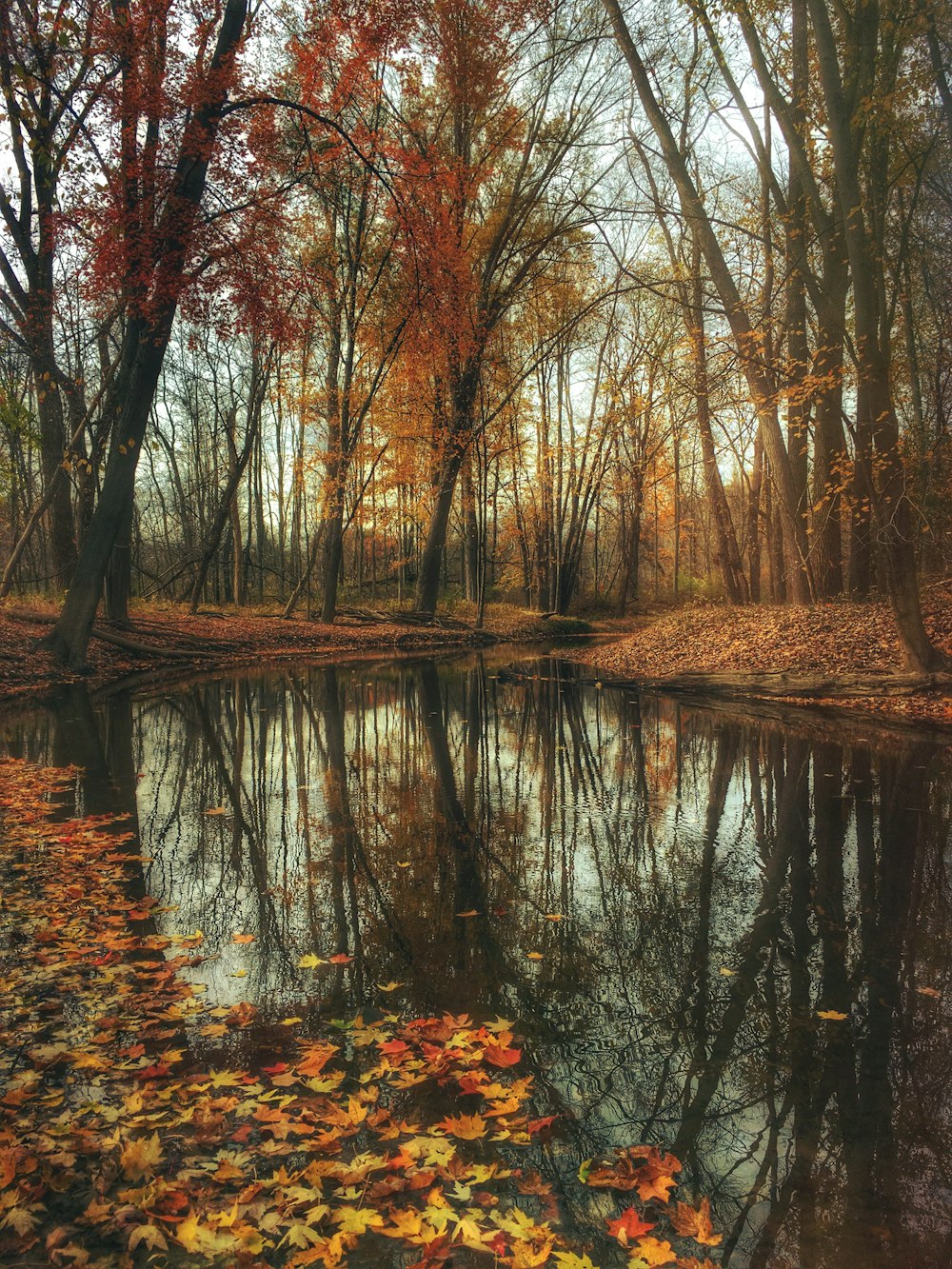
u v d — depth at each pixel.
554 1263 1.95
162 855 5.34
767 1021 3.25
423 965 3.75
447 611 33.31
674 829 6.03
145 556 38.94
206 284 13.18
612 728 10.52
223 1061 2.88
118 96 12.54
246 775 7.80
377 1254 2.00
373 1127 2.48
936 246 13.45
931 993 3.50
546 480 35.34
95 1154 2.32
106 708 11.80
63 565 18.84
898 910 4.45
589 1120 2.59
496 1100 2.65
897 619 11.66
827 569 17.31
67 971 3.60
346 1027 3.14
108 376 16.22
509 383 26.92
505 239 24.89
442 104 24.36
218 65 12.90
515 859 5.34
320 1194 2.14
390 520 33.50
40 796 6.87
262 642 22.45
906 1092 2.76
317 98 16.78
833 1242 2.07
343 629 25.97
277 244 14.09
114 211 12.69
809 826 6.04
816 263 16.58
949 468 13.44
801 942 4.03
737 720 11.06
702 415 19.38
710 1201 2.23
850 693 12.08
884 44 12.93
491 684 15.63
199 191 13.15
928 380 16.62
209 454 37.16
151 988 3.44
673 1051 3.02
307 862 5.24
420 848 5.57
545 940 4.05
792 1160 2.41
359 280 24.09
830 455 16.48
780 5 12.69
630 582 40.66
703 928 4.21
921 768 7.85
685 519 44.28
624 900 4.61
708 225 16.02
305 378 24.33
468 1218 2.08
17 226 14.45
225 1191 2.18
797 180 17.25
